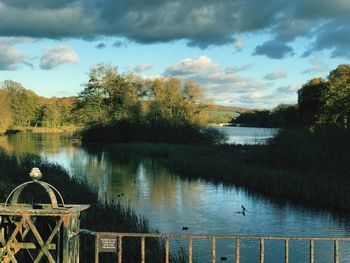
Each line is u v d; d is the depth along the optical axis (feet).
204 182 129.18
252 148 193.67
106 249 23.06
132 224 62.64
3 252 22.06
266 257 61.26
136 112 265.95
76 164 165.78
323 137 142.92
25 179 96.63
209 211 90.89
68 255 21.74
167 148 205.77
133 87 285.43
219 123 635.25
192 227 77.41
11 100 435.94
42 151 214.69
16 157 138.72
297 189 107.34
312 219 84.94
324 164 127.95
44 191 81.97
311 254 23.39
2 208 21.99
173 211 89.81
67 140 301.02
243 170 131.75
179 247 64.08
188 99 270.26
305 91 255.91
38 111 467.11
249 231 75.72
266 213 89.92
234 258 60.23
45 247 21.71
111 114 283.38
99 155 200.75
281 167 135.03
